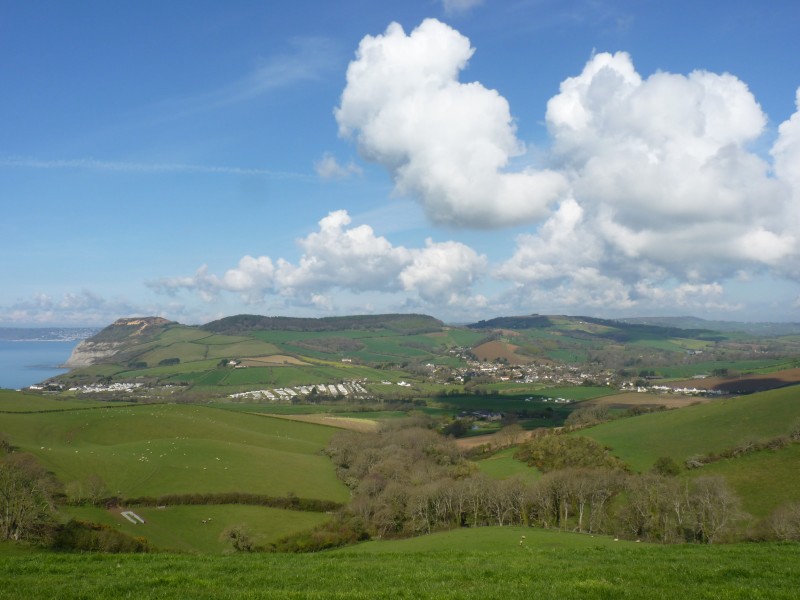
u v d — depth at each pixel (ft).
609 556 102.17
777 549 106.22
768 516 205.16
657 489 232.94
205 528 239.30
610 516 244.63
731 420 323.16
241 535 218.59
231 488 281.74
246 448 363.97
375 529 259.80
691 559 95.30
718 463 273.75
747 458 269.44
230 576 79.66
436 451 384.06
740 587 69.36
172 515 247.70
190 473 293.84
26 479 190.60
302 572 83.61
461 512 266.98
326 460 387.34
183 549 209.36
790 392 345.72
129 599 64.80
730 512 211.41
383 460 348.38
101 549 171.42
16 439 314.14
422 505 263.70
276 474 315.99
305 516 271.69
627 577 78.48
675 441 317.42
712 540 204.74
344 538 236.84
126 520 231.50
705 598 65.46
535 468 318.86
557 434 374.63
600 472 261.85
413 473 325.83
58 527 175.42
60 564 87.71
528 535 175.94
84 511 227.20
